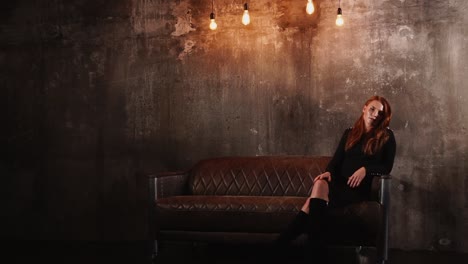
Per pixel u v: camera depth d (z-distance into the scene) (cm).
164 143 550
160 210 432
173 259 456
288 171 482
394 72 505
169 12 549
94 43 561
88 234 560
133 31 555
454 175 493
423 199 498
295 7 525
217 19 540
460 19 493
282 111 527
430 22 498
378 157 430
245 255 472
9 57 574
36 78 570
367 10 511
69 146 564
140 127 554
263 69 531
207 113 542
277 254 423
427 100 498
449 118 494
